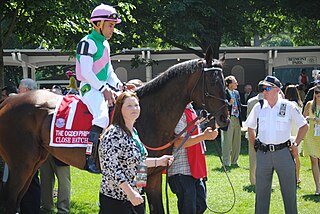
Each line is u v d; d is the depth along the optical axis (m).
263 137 6.38
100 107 5.65
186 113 6.07
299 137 6.43
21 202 7.20
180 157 5.79
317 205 8.34
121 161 4.14
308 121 8.99
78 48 5.67
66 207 7.65
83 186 10.35
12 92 9.44
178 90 5.88
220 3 19.42
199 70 5.85
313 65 23.77
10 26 9.79
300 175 10.97
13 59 21.38
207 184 10.12
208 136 5.61
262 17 22.11
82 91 5.82
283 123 6.30
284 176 6.31
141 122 5.88
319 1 19.12
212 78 5.80
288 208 6.36
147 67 23.41
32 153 6.23
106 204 4.20
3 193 6.39
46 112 6.16
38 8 9.23
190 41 19.06
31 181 6.96
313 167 9.09
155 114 5.89
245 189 9.65
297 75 29.08
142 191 4.66
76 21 10.23
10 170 6.41
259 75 25.73
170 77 5.91
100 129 5.64
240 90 25.72
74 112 5.98
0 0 9.41
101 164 4.19
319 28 25.22
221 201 8.65
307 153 9.04
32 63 22.78
